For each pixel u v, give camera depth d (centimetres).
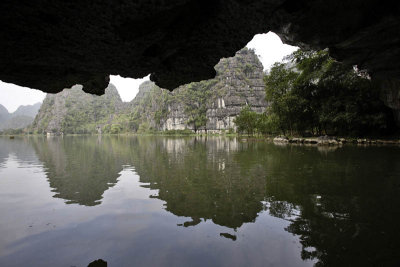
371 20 523
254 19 473
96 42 433
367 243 538
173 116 15575
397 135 3103
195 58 577
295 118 4147
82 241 584
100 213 782
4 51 435
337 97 3400
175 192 1023
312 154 2128
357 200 834
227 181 1194
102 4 349
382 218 675
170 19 430
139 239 589
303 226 637
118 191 1066
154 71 611
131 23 402
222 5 426
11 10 341
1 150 3459
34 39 408
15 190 1107
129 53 486
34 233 634
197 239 583
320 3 475
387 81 2514
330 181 1112
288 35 602
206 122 14100
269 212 751
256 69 14088
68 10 354
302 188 1010
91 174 1503
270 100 4609
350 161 1647
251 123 6134
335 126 3703
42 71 546
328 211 738
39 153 2967
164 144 4619
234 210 782
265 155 2216
